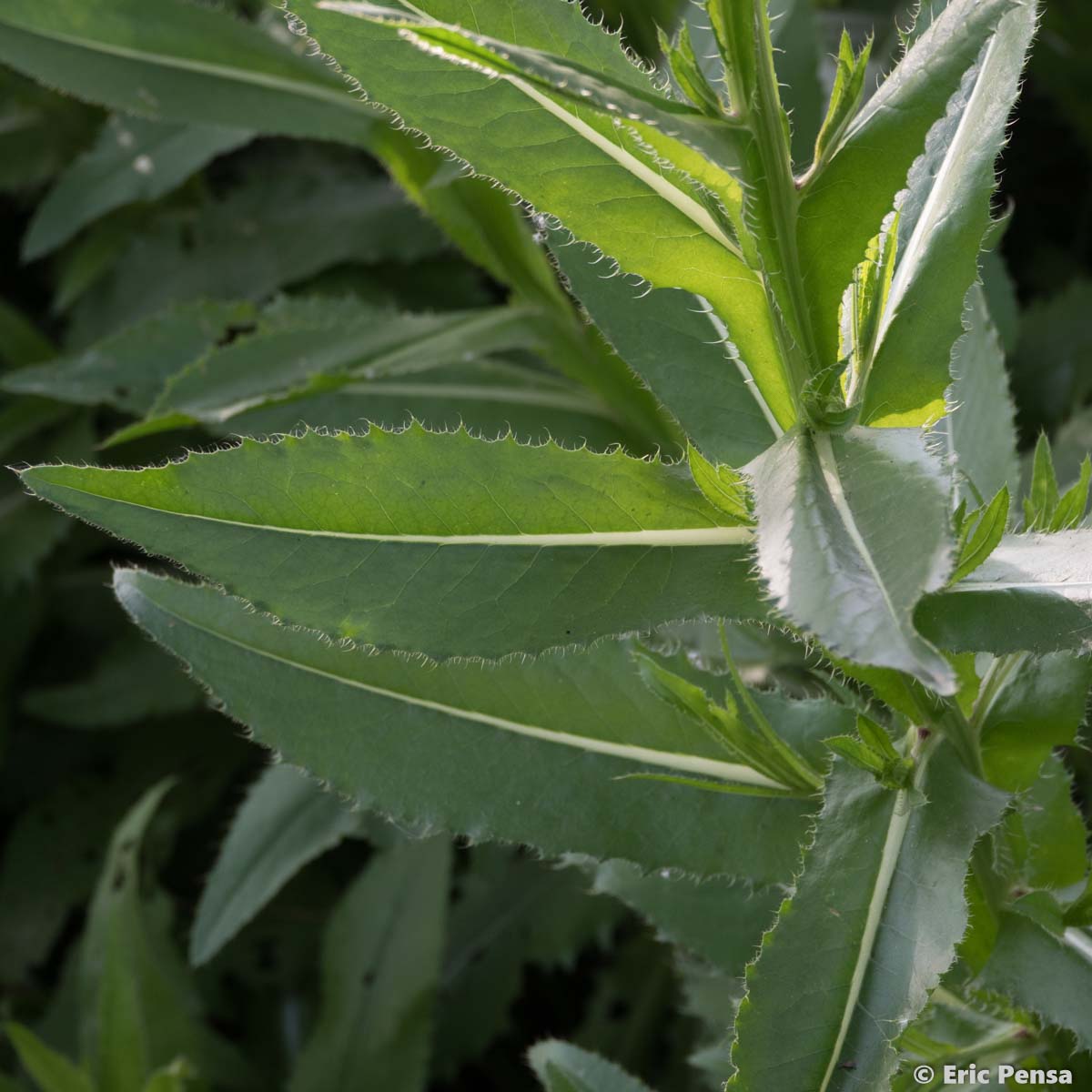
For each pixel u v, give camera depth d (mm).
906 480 979
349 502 1016
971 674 1042
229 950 1810
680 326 1071
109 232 1898
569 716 1087
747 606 1019
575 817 1084
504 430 1374
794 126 1235
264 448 1011
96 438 1925
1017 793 1049
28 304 2139
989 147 1021
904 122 988
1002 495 993
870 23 1674
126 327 1637
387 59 1005
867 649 959
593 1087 1138
